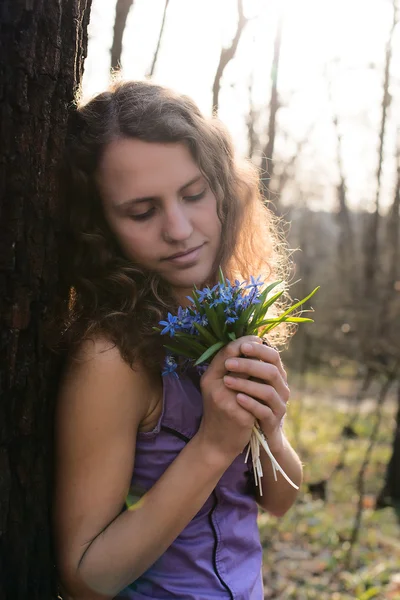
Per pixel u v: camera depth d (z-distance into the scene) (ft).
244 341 4.84
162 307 5.32
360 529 16.99
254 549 5.60
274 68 16.62
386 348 23.18
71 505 4.81
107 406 4.80
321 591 13.14
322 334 34.22
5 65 4.45
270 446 5.54
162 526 4.72
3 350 4.66
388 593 13.14
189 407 5.22
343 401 32.50
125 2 11.87
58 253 5.10
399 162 29.78
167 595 5.15
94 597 4.75
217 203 5.45
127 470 4.90
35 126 4.67
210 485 4.84
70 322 5.24
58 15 4.69
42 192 4.79
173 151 5.04
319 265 41.34
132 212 5.12
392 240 29.76
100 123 5.08
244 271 6.44
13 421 4.77
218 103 13.79
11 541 4.80
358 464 23.35
